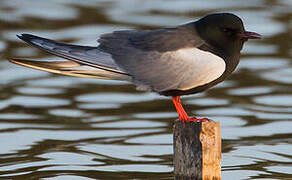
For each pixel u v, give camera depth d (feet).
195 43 35.91
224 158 43.11
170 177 39.88
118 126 48.83
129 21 73.97
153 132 47.65
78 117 50.57
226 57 35.73
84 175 40.24
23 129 48.01
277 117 50.24
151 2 83.15
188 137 33.30
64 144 45.44
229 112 51.31
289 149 44.45
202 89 36.19
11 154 43.65
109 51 36.88
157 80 36.11
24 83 58.13
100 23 73.41
